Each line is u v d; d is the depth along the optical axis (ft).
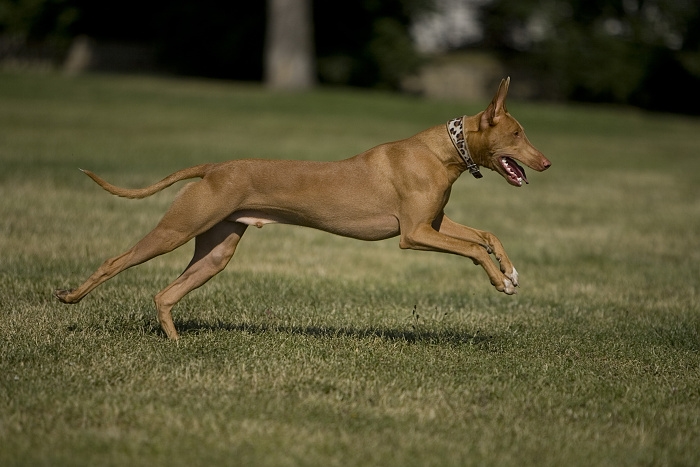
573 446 21.06
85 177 59.36
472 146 27.07
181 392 23.39
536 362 27.27
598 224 55.47
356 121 102.58
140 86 122.52
